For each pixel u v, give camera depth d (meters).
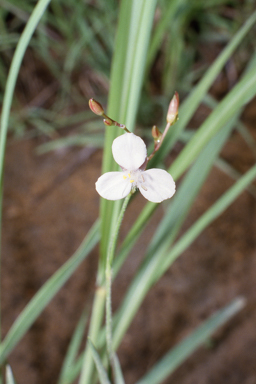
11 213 0.46
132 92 0.25
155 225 0.45
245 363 0.40
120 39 0.24
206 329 0.30
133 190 0.23
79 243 0.44
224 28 0.58
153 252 0.29
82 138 0.50
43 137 0.53
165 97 0.55
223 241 0.45
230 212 0.46
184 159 0.26
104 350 0.29
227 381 0.39
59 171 0.50
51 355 0.39
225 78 0.59
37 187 0.48
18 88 0.57
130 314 0.29
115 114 0.25
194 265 0.44
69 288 0.42
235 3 0.57
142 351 0.40
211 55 0.60
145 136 0.53
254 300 0.42
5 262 0.42
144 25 0.25
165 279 0.43
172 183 0.23
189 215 0.46
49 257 0.43
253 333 0.41
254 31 0.57
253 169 0.27
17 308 0.40
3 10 0.52
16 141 0.53
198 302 0.42
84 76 0.58
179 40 0.52
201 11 0.55
